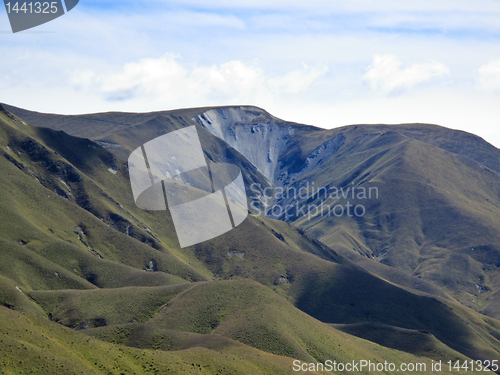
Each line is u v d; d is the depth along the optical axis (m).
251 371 106.94
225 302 161.88
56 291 177.25
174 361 100.06
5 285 163.62
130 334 133.00
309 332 155.88
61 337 93.50
